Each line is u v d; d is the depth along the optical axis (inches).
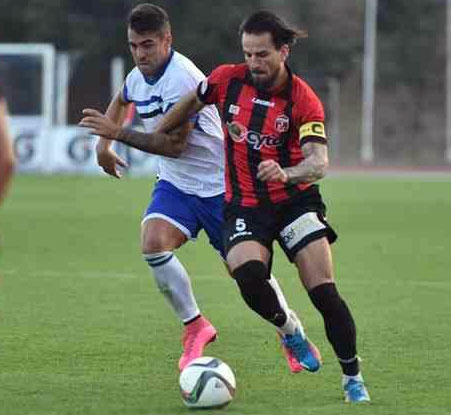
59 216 2630.4
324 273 858.1
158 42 994.7
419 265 1754.4
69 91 4911.4
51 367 997.2
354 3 6633.9
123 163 1051.9
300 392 904.9
